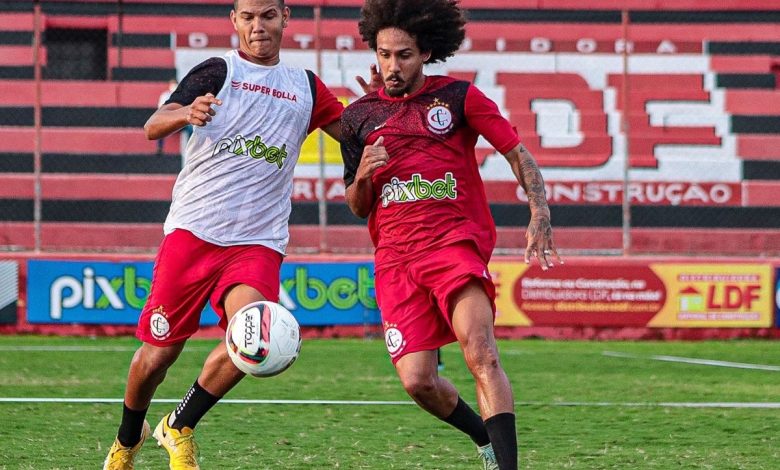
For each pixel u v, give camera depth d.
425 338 12.52
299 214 51.62
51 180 51.94
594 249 47.59
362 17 12.95
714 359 34.09
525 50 60.16
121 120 55.06
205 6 45.94
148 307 13.28
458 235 12.53
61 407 21.30
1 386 24.94
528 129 56.00
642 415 21.17
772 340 41.91
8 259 39.94
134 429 13.80
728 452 16.83
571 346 38.62
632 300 41.69
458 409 12.90
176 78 57.72
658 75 59.06
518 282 41.47
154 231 50.03
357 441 17.61
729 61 59.53
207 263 13.14
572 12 47.50
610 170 54.28
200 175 13.23
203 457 16.00
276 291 13.26
